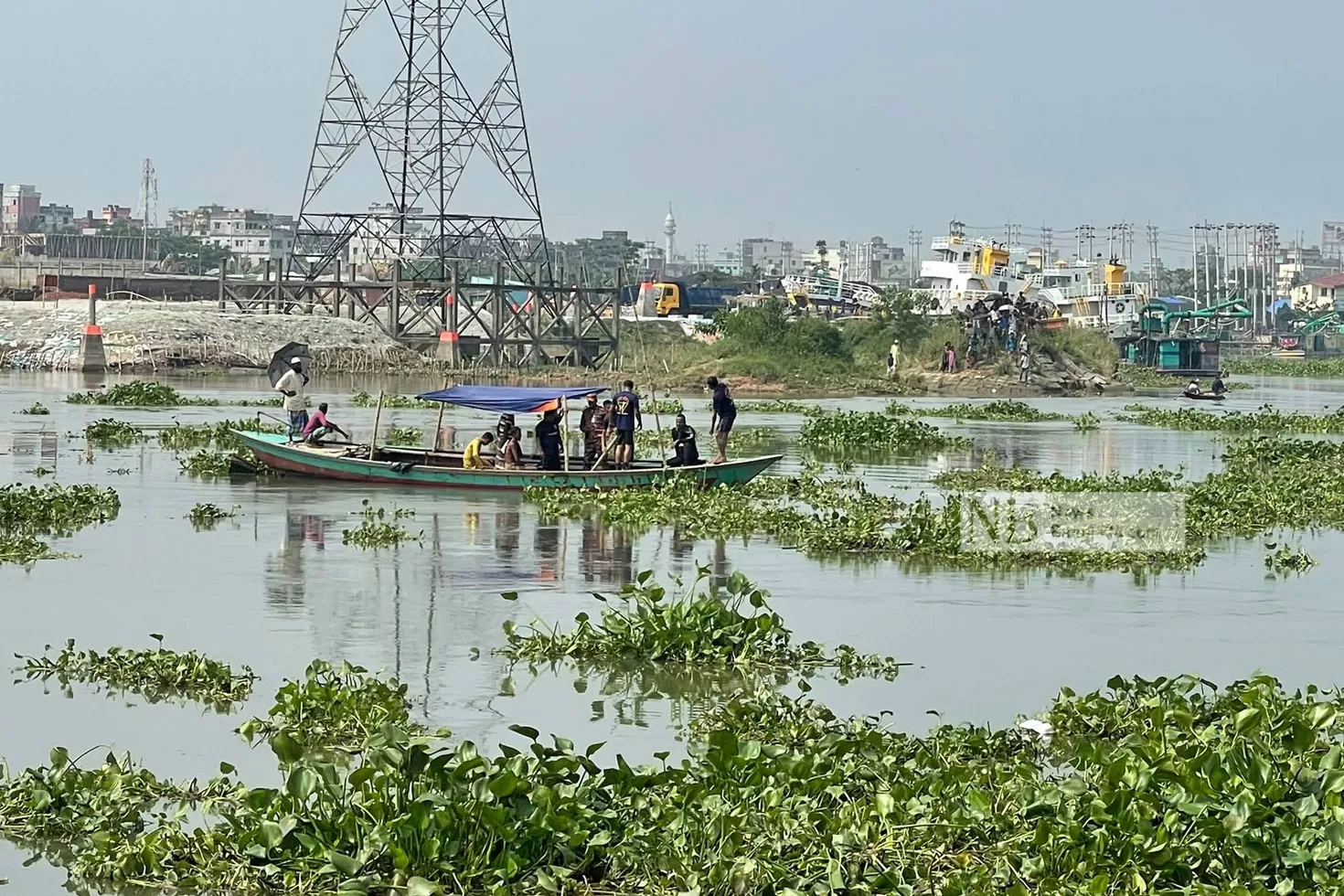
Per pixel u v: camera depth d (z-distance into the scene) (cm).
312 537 2700
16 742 1503
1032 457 4606
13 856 1238
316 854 1176
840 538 2683
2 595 2152
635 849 1174
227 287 9250
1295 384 11356
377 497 3225
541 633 1958
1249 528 3059
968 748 1466
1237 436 5641
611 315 11450
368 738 1273
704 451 4572
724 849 1138
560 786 1227
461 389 3538
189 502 3109
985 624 2100
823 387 8312
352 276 9650
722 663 1838
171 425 4875
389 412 5797
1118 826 1166
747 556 2602
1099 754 1326
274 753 1473
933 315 11806
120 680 1722
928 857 1161
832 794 1265
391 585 2278
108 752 1468
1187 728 1373
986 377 8750
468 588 2272
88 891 1169
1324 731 1484
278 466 3512
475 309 9812
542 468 3419
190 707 1630
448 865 1148
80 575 2306
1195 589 2373
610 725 1589
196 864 1198
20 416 5100
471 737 1534
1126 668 1862
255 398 6256
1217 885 1116
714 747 1338
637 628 1892
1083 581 2425
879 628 2061
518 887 1148
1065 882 1116
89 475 3534
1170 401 8306
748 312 9288
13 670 1759
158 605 2109
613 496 3148
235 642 1909
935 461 4416
